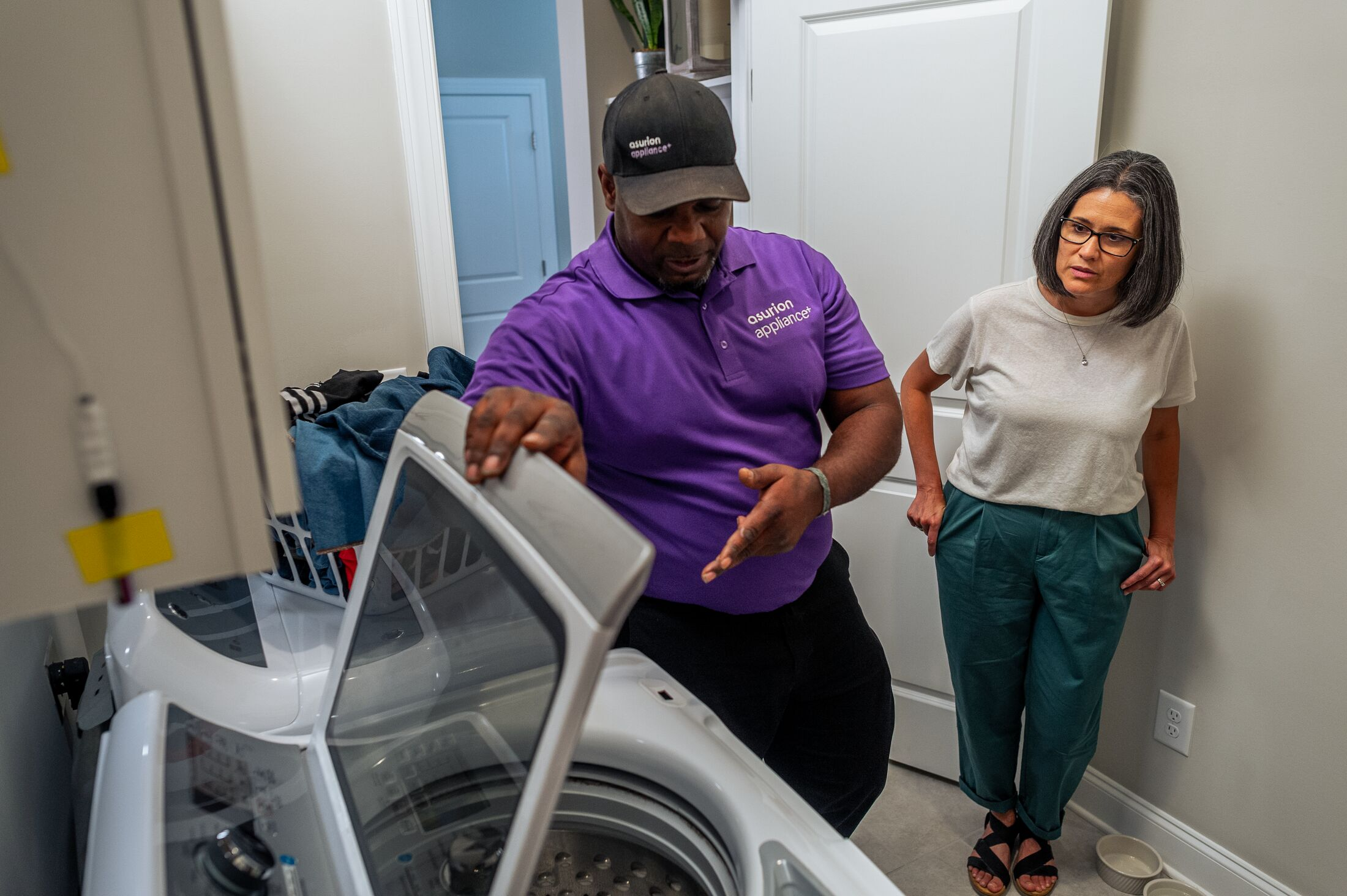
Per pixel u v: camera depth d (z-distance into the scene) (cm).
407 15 209
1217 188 154
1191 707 172
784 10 190
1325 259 140
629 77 300
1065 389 152
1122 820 190
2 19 37
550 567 60
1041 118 168
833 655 138
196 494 45
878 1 179
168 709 96
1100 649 158
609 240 119
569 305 114
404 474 88
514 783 62
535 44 435
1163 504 160
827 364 134
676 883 100
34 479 42
